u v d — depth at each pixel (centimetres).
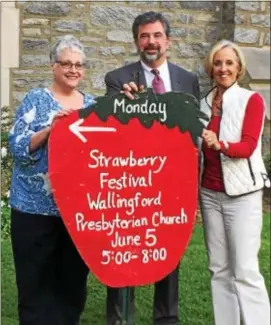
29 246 370
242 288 390
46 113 363
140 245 348
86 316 468
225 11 858
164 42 414
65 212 338
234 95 385
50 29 792
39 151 360
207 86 862
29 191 367
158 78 419
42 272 375
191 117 346
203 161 391
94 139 338
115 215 344
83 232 341
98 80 815
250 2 842
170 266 351
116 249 345
